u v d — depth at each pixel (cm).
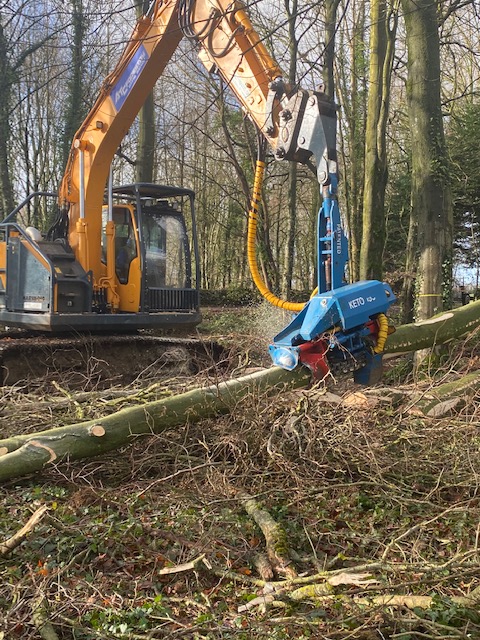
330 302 432
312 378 459
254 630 278
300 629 282
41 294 852
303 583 316
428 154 795
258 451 465
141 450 487
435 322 629
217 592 326
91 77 1639
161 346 903
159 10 761
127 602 312
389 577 323
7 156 1691
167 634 288
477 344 708
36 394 709
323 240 468
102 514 399
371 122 1090
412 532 370
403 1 808
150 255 941
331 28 1130
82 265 875
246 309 1708
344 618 285
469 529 379
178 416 478
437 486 418
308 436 461
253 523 388
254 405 471
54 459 437
